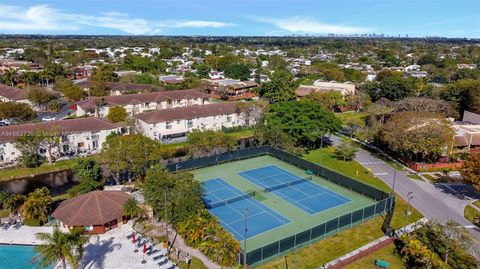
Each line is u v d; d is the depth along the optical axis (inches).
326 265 1690.5
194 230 1788.9
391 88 5280.5
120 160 2460.6
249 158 3329.2
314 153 3464.6
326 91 5260.8
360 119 4434.1
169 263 1675.7
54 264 1643.7
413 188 2625.5
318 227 1879.9
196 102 5083.7
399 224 2086.6
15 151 3041.3
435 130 2982.3
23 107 4077.3
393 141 3080.7
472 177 2345.0
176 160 3080.7
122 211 1996.8
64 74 6752.0
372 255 1776.6
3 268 1635.1
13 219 2053.4
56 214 1956.2
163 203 1915.6
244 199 2444.6
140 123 3786.9
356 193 2573.8
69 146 3253.0
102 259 1692.9
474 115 4409.5
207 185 2672.2
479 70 7263.8
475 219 2118.6
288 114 3462.1
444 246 1765.5
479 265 1631.4
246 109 4244.6
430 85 5634.8
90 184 2391.7
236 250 1662.2
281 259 1729.8
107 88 5442.9
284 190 2610.7
